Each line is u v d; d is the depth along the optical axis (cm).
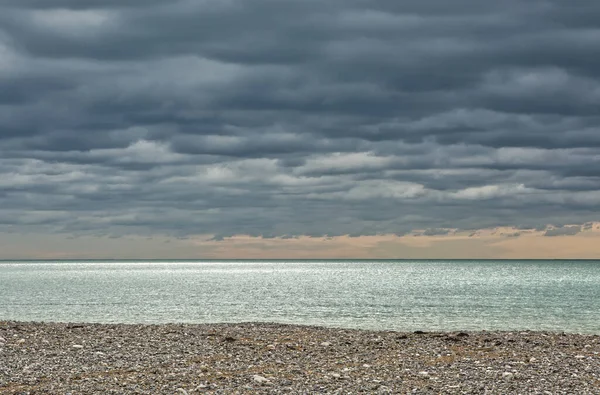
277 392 2398
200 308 8506
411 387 2486
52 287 15325
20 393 2358
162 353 3291
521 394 2366
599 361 3077
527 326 6025
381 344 3684
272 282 18825
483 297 10825
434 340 3875
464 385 2519
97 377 2670
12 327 4325
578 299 10244
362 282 18562
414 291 12975
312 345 3619
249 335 4034
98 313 7712
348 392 2400
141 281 19938
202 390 2431
